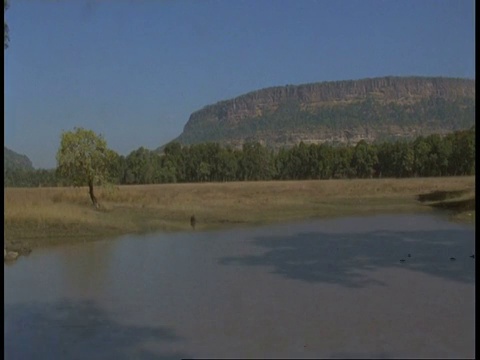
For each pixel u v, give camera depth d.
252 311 11.34
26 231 21.47
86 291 13.34
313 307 11.65
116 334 10.17
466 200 34.56
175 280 14.57
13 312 11.53
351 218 30.50
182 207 31.00
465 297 12.01
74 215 23.47
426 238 22.20
